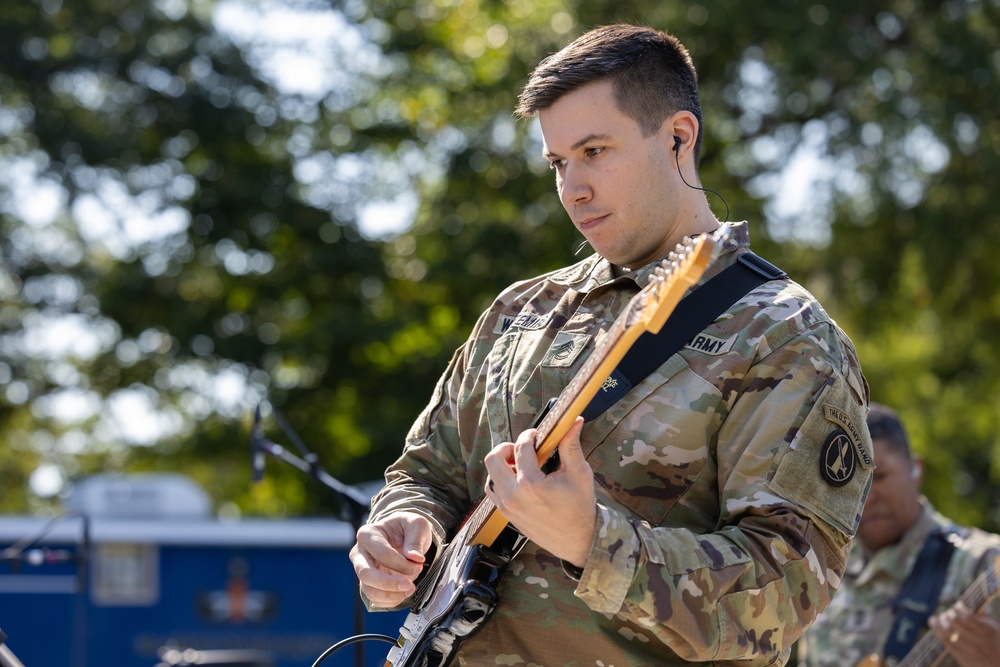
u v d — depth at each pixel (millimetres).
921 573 6516
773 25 18047
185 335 21500
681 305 3338
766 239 19344
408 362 20734
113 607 8984
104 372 23641
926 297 21031
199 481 26594
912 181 19344
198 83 21875
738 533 3035
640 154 3412
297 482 23531
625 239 3453
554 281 3795
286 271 21984
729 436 3182
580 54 3449
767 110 19562
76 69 21828
